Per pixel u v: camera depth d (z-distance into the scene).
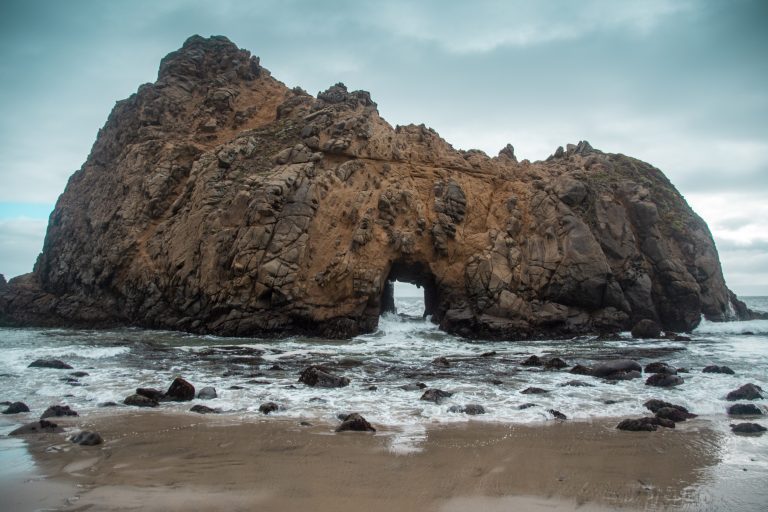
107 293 35.22
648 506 6.97
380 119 39.06
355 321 29.61
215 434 10.36
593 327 31.09
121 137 42.91
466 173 37.34
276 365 19.31
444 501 7.04
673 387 15.42
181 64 44.56
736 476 8.16
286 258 29.31
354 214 31.94
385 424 11.38
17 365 18.00
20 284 42.69
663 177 40.75
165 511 6.61
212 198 32.78
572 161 41.28
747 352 23.42
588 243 32.09
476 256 32.12
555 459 8.94
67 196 45.56
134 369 18.12
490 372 18.48
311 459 8.81
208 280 30.06
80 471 8.10
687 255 35.34
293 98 41.19
